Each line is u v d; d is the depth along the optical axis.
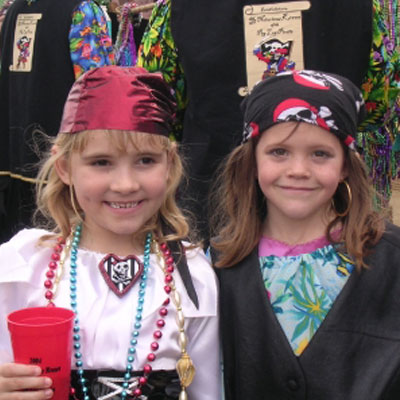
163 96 1.63
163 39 2.41
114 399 1.54
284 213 1.67
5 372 1.30
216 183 2.25
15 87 3.05
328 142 1.59
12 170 3.14
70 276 1.65
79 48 2.88
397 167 3.71
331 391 1.53
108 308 1.62
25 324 1.32
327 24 2.18
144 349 1.59
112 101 1.55
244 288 1.69
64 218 1.74
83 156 1.57
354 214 1.68
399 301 1.56
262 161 1.66
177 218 1.80
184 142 2.38
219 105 2.27
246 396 1.63
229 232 1.84
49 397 1.32
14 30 3.04
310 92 1.59
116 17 3.70
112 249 1.71
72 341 1.47
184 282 1.69
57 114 2.97
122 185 1.54
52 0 2.92
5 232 3.29
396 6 3.19
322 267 1.65
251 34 2.23
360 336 1.55
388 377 1.49
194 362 1.67
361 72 2.21
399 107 2.82
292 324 1.62
